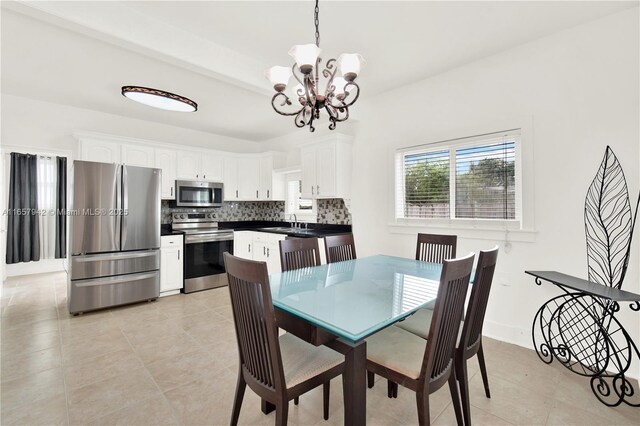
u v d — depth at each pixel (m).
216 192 4.82
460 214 2.94
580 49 2.25
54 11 1.69
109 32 1.89
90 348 2.50
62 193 5.37
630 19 2.07
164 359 2.33
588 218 2.23
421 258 2.74
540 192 2.44
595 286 1.94
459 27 2.25
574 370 2.17
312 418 1.71
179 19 2.11
